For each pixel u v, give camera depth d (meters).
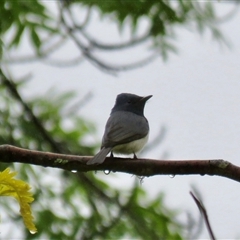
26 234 13.88
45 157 6.89
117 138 10.16
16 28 14.32
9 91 14.45
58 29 14.27
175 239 14.31
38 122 14.51
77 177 14.76
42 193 14.61
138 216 14.37
